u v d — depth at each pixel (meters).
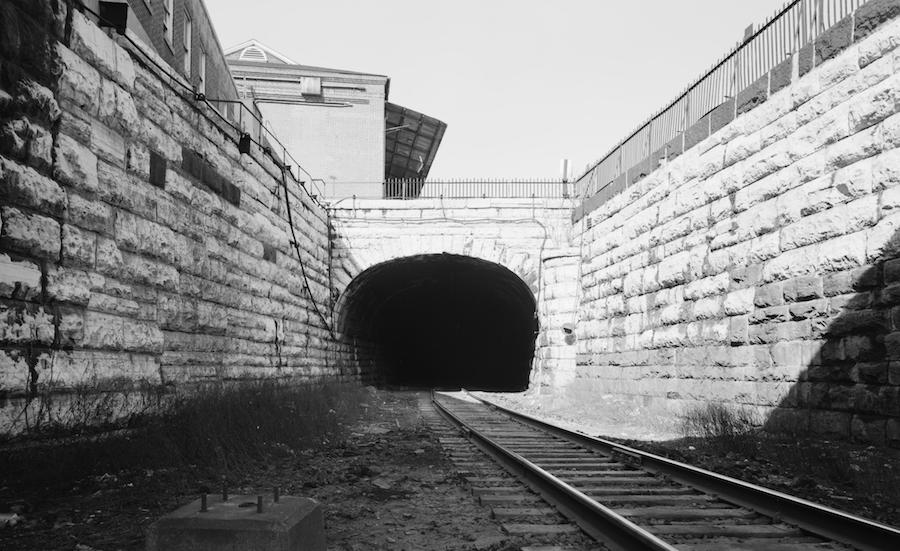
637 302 17.97
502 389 42.09
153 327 10.52
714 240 13.98
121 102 9.65
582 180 24.84
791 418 11.06
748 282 12.62
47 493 6.45
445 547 4.98
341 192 33.09
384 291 32.84
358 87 33.53
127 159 9.84
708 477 6.82
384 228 26.77
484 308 39.69
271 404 11.32
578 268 24.02
